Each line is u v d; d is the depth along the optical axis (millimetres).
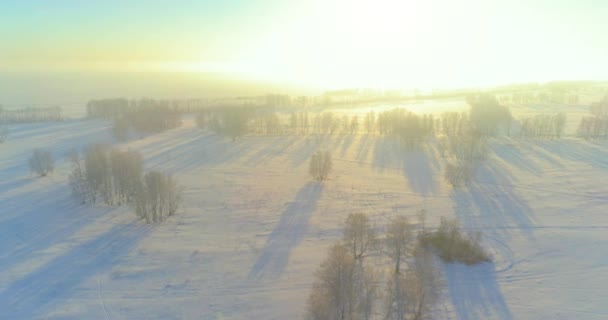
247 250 64500
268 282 55562
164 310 49938
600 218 74938
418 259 52625
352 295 42469
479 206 81250
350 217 61406
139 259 61781
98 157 86188
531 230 70375
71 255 63156
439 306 49719
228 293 53250
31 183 96312
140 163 88312
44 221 75500
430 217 75938
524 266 58969
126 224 74438
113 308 50344
